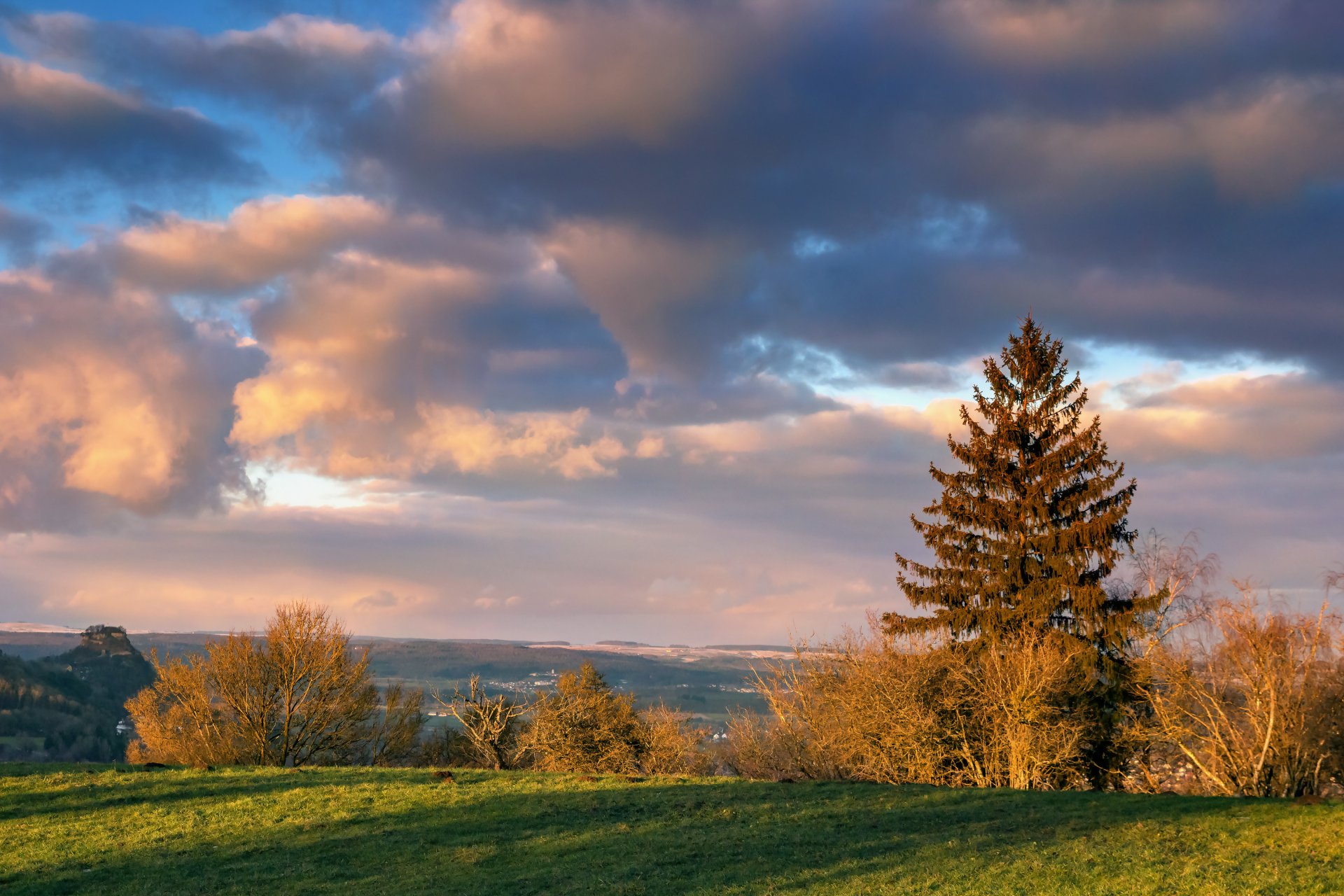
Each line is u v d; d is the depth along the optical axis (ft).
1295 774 104.01
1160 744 119.65
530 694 179.73
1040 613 130.82
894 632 135.85
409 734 165.68
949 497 142.82
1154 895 49.16
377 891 56.65
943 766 120.26
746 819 72.49
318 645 156.25
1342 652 105.19
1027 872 54.75
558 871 59.77
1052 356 150.41
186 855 65.41
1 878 60.75
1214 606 112.37
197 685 151.12
